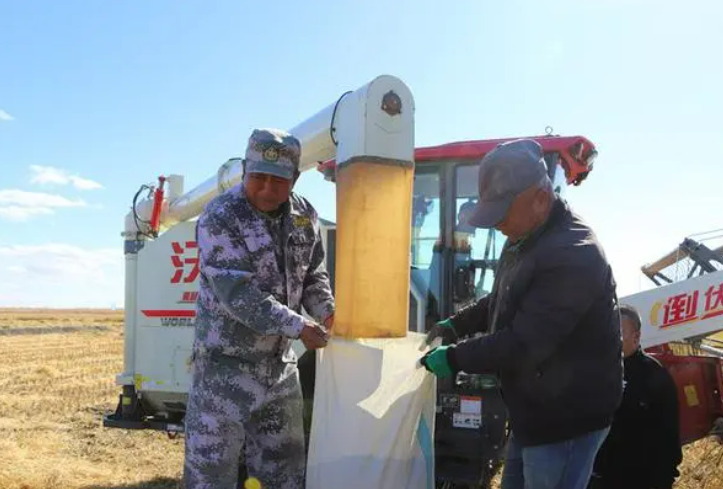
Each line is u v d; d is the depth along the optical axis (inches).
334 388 107.1
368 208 108.6
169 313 231.9
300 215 115.2
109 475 242.7
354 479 103.9
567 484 91.6
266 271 109.3
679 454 124.1
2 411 371.6
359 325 107.3
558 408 91.0
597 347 90.4
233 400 107.4
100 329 1391.5
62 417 356.8
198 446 107.9
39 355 730.8
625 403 124.8
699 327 192.7
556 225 91.8
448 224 197.0
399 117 109.8
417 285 199.5
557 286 87.1
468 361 91.8
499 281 99.7
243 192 110.0
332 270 207.5
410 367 107.3
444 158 196.5
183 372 228.7
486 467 178.2
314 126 131.6
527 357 88.0
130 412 244.4
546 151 186.9
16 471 233.0
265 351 109.9
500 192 89.7
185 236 229.8
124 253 252.2
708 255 229.3
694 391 185.5
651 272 249.9
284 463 114.0
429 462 109.3
